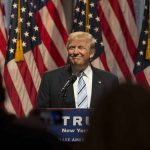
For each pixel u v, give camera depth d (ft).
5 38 49.21
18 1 49.65
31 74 48.67
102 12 50.06
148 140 6.60
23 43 49.11
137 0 51.83
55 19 49.96
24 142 10.80
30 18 49.70
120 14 50.24
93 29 49.78
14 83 48.21
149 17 49.98
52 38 49.60
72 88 31.14
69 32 50.47
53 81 32.30
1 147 10.77
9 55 48.67
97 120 6.77
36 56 49.11
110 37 49.83
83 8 50.01
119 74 49.70
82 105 30.66
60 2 50.31
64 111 24.29
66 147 11.25
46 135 11.04
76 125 24.35
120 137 6.64
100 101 6.87
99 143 6.67
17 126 11.05
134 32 50.37
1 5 49.80
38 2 50.16
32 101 48.32
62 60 49.52
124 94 6.79
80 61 32.19
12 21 49.37
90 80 32.01
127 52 50.01
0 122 10.95
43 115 19.21
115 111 6.72
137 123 6.64
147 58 49.29
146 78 49.29
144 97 6.74
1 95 12.82
